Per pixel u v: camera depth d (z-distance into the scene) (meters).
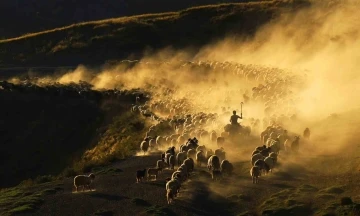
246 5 123.31
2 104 77.31
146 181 38.56
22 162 63.22
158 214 30.66
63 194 36.97
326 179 33.72
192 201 32.94
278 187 33.56
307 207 29.33
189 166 38.25
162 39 116.06
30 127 71.56
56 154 63.75
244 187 34.41
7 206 34.88
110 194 35.97
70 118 72.69
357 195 29.98
